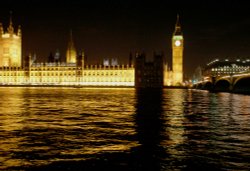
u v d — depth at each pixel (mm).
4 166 19031
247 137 28016
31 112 48094
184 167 19219
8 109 53031
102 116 43250
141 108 57312
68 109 54031
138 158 20875
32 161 20016
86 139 26406
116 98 92500
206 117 43531
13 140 25734
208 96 113562
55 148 23188
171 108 58062
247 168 19078
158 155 21609
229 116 45031
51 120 38312
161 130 31391
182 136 28266
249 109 57125
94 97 97875
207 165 19578
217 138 27484
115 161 20203
